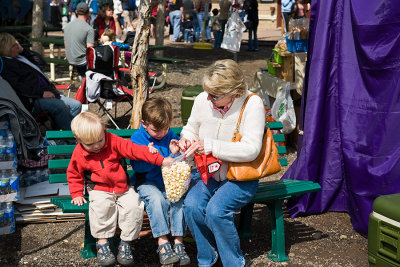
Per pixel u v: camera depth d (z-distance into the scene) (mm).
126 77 9523
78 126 3199
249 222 4184
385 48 4141
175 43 18719
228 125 3424
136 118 5379
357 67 4410
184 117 6422
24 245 3957
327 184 4676
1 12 11500
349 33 4426
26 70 4965
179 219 3467
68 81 9852
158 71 11648
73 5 17250
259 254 3930
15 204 4312
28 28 11719
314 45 4598
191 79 10930
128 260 3348
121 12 16062
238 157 3318
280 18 24609
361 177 4348
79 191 3484
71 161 3445
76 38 8805
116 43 9336
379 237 3295
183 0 19266
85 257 3760
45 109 5207
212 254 3512
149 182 3625
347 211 4727
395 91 4078
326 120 4621
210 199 3422
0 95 4062
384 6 4117
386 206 3229
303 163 4664
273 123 4375
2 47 4945
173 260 3342
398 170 4055
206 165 3410
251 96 3418
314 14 4664
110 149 3414
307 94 4688
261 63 13641
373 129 4273
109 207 3369
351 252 4016
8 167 4051
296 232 4359
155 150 3432
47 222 4395
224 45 10297
